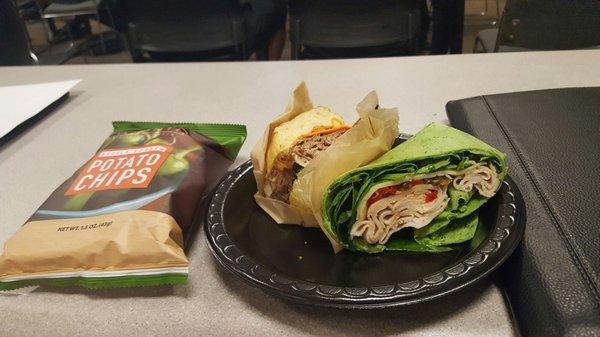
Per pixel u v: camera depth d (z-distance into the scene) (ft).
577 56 2.74
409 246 1.33
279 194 1.49
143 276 1.24
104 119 2.47
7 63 4.54
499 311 1.18
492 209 1.33
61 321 1.26
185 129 1.75
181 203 1.42
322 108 1.68
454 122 1.93
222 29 4.74
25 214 1.70
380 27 4.57
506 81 2.49
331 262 1.30
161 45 4.85
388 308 1.13
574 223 1.23
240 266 1.21
